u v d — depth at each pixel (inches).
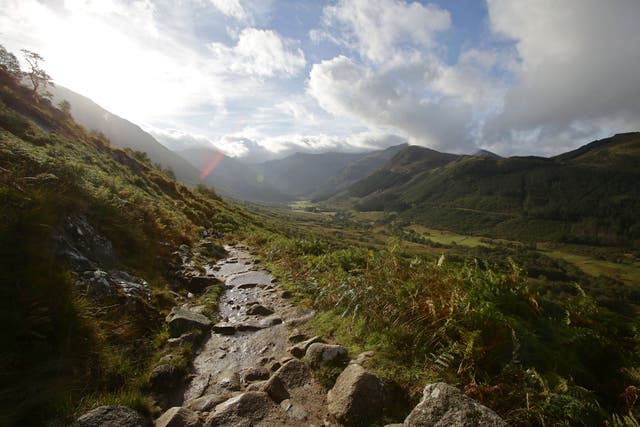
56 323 158.9
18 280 161.3
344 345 189.3
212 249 561.9
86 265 226.8
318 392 148.8
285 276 392.2
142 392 148.4
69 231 243.1
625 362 156.5
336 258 403.5
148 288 267.9
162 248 390.0
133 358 172.7
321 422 127.4
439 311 187.0
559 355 154.5
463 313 173.8
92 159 794.8
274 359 190.2
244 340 220.1
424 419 107.0
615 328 186.2
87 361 153.8
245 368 182.1
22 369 132.0
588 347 168.7
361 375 135.9
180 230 550.0
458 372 141.2
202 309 267.6
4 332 136.7
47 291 169.5
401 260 283.7
